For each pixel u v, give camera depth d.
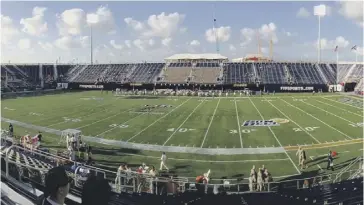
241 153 23.80
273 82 76.38
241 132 30.53
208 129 32.06
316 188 9.50
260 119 37.34
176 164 21.58
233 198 8.95
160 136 29.28
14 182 8.25
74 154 21.88
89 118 39.19
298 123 34.59
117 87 83.69
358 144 25.62
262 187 15.90
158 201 8.41
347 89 72.69
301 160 20.38
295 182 17.84
